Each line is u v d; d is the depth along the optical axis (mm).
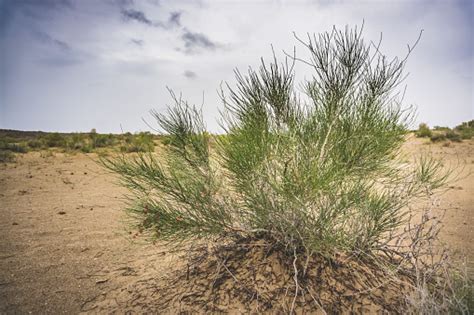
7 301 2879
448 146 14555
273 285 2791
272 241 3100
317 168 2555
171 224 2873
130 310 2775
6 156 14312
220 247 3289
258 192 2799
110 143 20766
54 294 3014
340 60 2697
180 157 3109
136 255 3857
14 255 3820
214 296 2834
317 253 3008
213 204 2973
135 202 3139
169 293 2967
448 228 4355
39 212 5773
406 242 3752
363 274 2889
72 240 4324
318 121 2865
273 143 2783
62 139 23609
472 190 6648
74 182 9094
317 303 2492
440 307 2182
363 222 2883
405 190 3189
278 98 2764
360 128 2736
